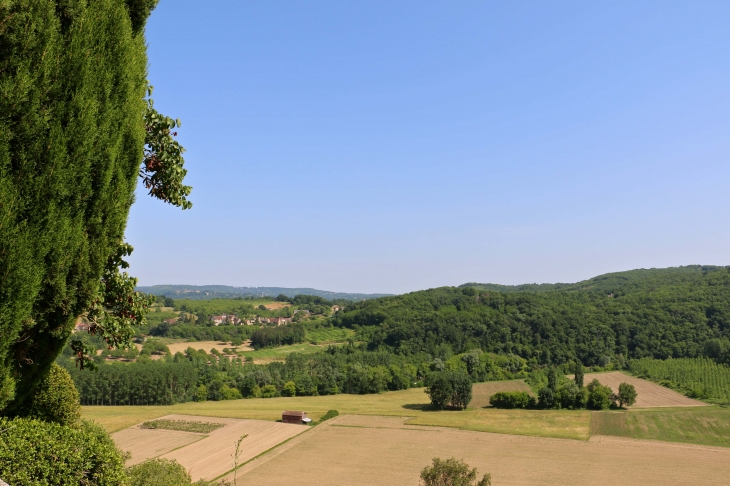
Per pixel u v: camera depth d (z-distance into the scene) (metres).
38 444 12.24
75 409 19.55
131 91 12.73
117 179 12.46
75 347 14.37
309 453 66.81
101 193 11.95
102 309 14.57
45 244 10.58
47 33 10.46
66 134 10.88
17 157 10.17
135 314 15.90
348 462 62.44
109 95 12.05
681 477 56.91
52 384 18.69
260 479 55.53
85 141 11.20
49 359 11.98
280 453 66.75
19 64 10.07
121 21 12.37
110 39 12.13
